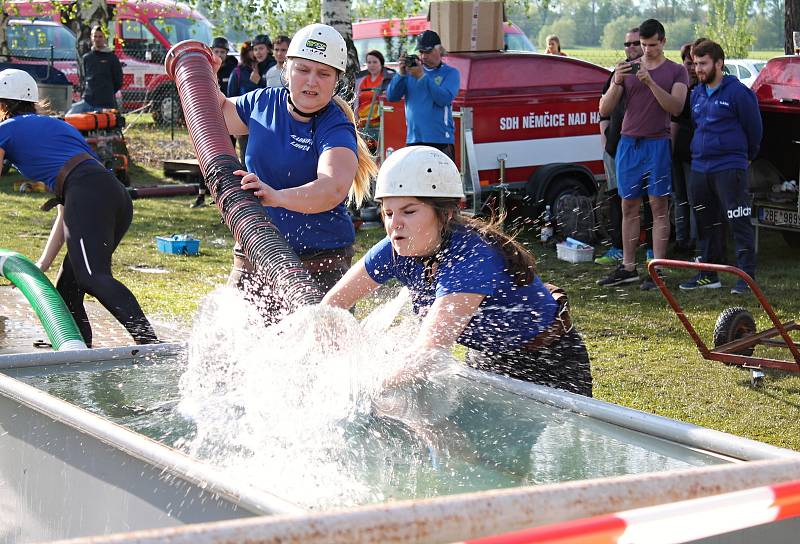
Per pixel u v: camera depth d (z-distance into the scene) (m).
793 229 9.61
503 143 10.95
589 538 1.54
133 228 11.65
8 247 10.24
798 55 9.92
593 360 6.69
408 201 3.33
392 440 2.86
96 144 14.12
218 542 1.38
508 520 1.58
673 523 1.61
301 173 4.43
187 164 15.32
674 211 10.08
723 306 8.13
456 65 10.93
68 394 3.31
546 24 31.33
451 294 3.33
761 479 1.83
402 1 16.34
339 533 1.46
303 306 3.23
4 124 5.71
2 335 6.71
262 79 12.95
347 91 11.80
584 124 11.42
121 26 22.47
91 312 7.53
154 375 3.55
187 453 2.73
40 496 2.85
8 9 19.05
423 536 1.51
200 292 8.45
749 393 6.01
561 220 10.61
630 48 10.09
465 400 3.20
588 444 2.86
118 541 1.33
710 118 8.35
